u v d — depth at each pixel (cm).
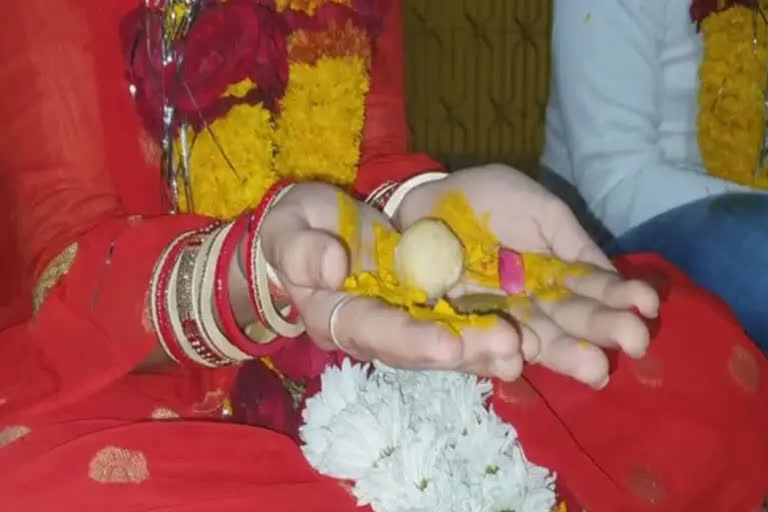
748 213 104
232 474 69
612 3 116
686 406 79
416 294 67
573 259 73
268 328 73
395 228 74
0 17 82
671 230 106
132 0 83
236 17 82
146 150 84
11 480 68
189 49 81
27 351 78
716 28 120
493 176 76
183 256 75
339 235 69
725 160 121
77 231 81
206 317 73
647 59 118
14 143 82
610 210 116
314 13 86
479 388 73
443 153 169
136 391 77
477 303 69
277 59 83
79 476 68
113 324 75
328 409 71
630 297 69
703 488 78
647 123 118
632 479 76
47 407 74
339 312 63
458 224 76
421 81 168
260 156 83
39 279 80
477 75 168
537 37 167
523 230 75
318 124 86
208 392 78
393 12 98
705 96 121
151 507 67
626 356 80
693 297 85
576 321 69
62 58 82
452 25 167
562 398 79
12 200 83
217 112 82
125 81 83
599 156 117
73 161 82
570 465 74
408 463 68
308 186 71
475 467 70
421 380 72
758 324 100
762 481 80
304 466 71
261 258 71
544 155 136
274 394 77
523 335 67
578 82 118
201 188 82
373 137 96
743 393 82
